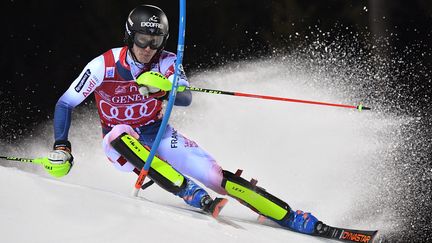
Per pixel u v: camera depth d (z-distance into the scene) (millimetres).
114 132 14086
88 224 9469
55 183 11508
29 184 10789
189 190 13305
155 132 15289
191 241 10172
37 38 35062
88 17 36344
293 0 36188
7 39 34344
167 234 10078
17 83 33188
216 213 12789
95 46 35938
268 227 13969
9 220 8734
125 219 10195
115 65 14312
